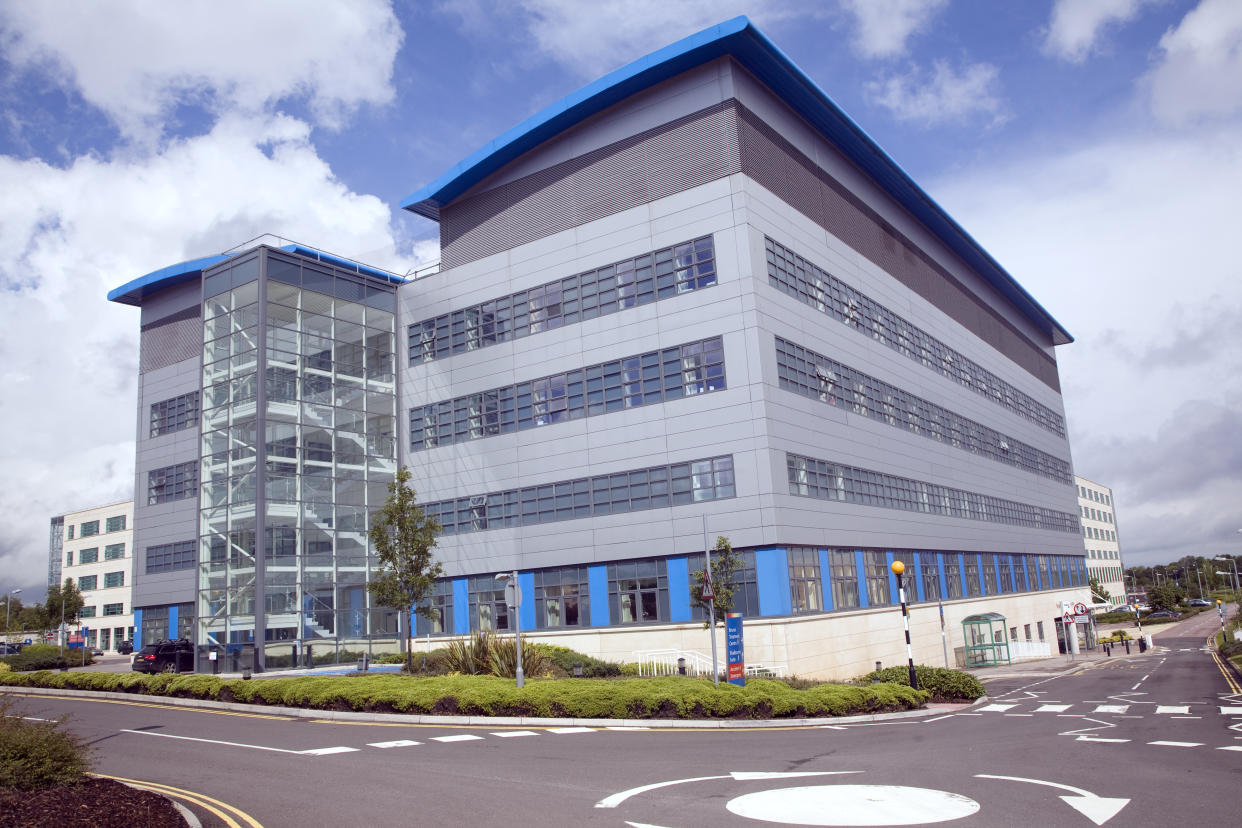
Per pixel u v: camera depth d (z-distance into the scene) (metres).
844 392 39.53
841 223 42.34
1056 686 33.69
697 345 34.97
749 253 34.22
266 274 37.25
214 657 33.53
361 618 38.03
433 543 31.69
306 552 36.44
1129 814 9.55
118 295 56.31
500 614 38.59
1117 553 141.75
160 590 52.97
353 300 41.41
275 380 36.75
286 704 23.03
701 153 35.94
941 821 9.38
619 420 36.41
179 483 52.91
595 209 38.50
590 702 19.72
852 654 36.03
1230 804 9.93
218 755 15.65
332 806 10.93
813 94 38.81
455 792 11.58
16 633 80.62
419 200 43.31
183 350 54.03
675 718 19.64
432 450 41.72
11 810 9.66
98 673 30.02
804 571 33.88
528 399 39.12
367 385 41.31
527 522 38.28
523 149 40.97
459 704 20.44
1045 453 69.25
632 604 35.12
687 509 34.25
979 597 51.22
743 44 35.06
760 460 32.91
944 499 48.69
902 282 47.97
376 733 18.19
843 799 10.62
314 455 37.84
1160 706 22.98
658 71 36.69
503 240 41.22
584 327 37.94
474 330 41.38
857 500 38.97
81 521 85.56
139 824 9.54
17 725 11.65
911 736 17.16
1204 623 102.50
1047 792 10.84
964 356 55.34
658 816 9.91
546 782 12.16
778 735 17.45
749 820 9.62
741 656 22.39
